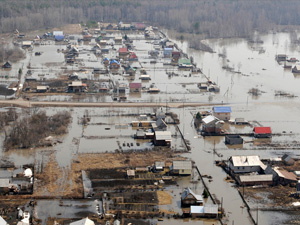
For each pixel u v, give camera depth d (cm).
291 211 12225
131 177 13762
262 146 16325
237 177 13725
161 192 13025
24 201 12388
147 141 16588
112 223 11438
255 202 12612
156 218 11731
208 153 15638
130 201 12500
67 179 13625
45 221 11469
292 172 14300
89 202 12406
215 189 13275
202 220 11750
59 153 15362
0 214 11731
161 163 14400
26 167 14325
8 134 16650
